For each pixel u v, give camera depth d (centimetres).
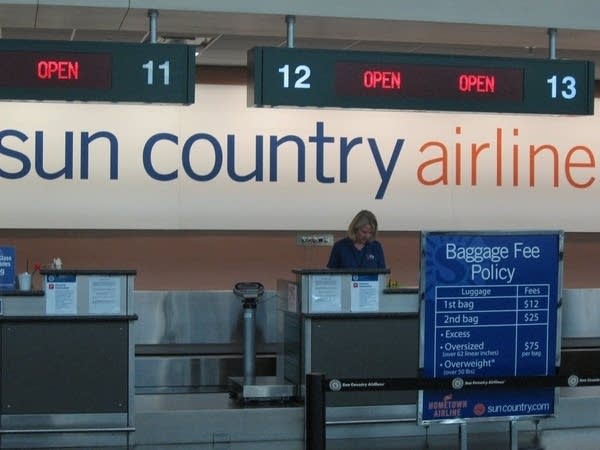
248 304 1023
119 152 1391
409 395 961
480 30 988
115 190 1391
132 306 912
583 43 1055
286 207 1426
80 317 902
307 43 1218
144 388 1114
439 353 756
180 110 1405
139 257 1420
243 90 1418
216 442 926
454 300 758
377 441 937
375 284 950
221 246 1442
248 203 1418
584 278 1525
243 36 1153
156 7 904
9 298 897
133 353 912
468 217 1475
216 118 1411
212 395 1038
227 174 1413
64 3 888
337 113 1440
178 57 866
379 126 1450
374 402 955
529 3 965
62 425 904
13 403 899
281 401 981
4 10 911
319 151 1434
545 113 934
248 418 930
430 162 1462
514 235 764
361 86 891
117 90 859
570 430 983
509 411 768
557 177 1501
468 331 761
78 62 855
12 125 1371
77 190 1383
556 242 773
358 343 948
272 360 1151
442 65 910
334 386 711
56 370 903
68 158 1380
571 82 938
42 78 852
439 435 966
